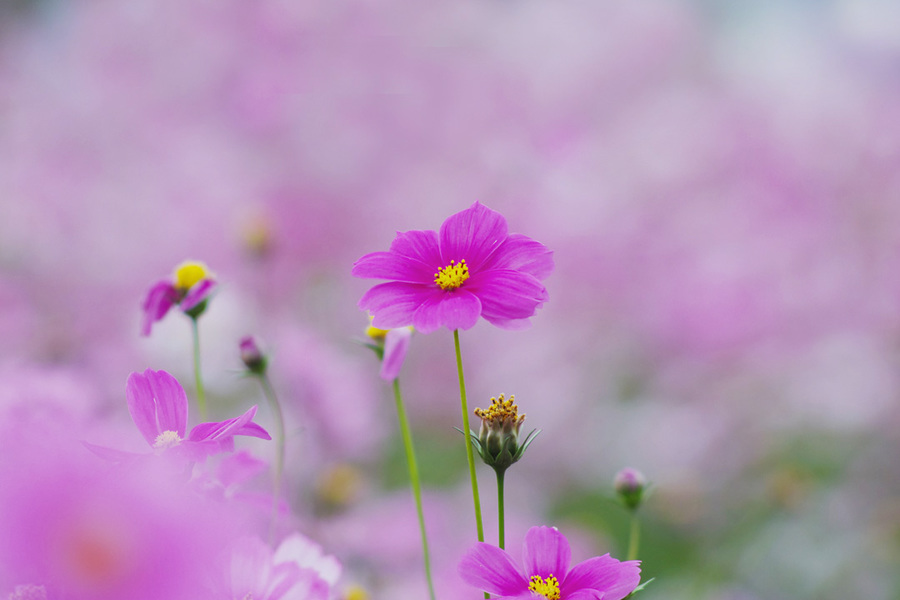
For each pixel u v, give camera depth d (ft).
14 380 4.14
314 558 3.68
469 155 10.73
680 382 10.18
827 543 8.72
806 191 10.82
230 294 7.87
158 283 4.06
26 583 3.29
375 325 3.61
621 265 10.26
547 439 9.75
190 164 9.97
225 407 7.25
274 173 10.14
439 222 10.16
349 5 10.80
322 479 5.65
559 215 10.37
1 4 11.67
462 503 8.20
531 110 11.13
